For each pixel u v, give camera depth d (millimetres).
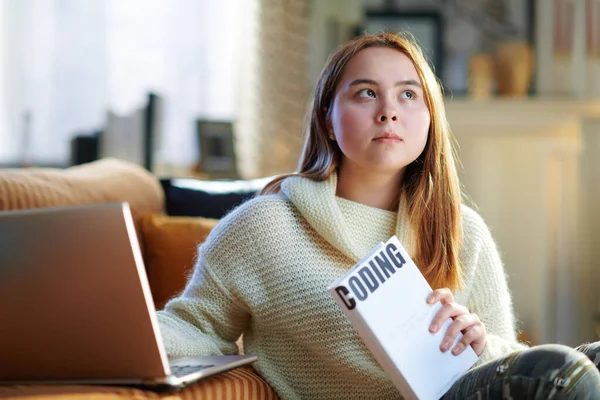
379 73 1533
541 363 1218
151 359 1191
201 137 4340
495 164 4562
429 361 1328
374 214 1603
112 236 1177
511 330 1678
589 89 4680
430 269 1599
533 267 4566
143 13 4535
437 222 1615
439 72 4793
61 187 2016
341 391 1540
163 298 2184
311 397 1556
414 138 1534
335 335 1516
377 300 1299
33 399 1110
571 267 4551
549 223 4547
